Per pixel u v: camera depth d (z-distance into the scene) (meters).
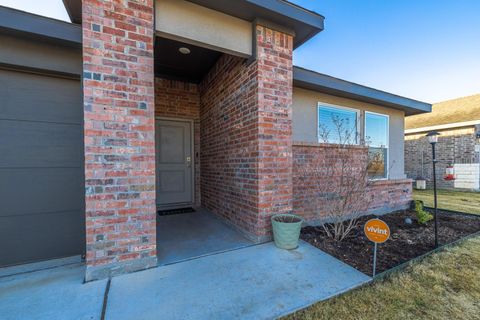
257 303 1.75
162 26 2.39
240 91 3.35
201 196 5.13
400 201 4.95
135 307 1.69
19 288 1.93
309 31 3.16
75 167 2.49
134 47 2.19
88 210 2.03
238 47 2.85
